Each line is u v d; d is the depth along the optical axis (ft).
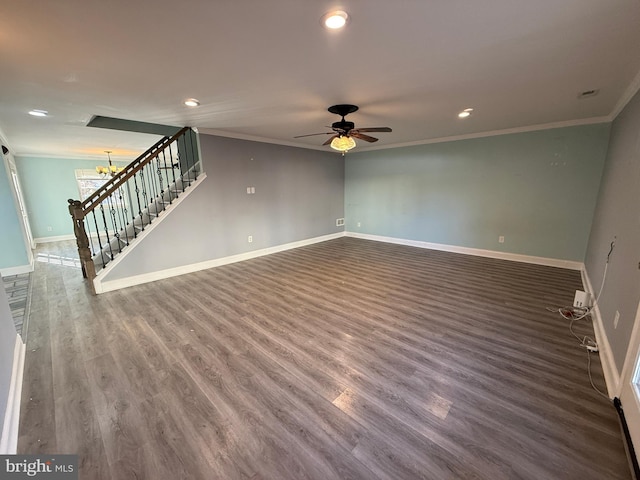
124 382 6.64
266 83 8.29
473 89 9.02
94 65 6.89
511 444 4.88
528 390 6.15
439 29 5.56
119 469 4.57
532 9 4.92
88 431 5.30
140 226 14.76
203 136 14.94
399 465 4.55
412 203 20.30
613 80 8.26
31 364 7.36
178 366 7.20
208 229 15.61
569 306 10.18
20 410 5.82
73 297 11.92
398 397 6.02
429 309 10.14
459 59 6.90
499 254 16.78
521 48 6.37
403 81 8.27
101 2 4.47
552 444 4.87
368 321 9.34
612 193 10.03
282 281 13.41
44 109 10.53
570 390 6.13
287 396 6.11
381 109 11.20
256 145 17.35
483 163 16.63
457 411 5.62
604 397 5.92
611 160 11.35
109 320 9.76
